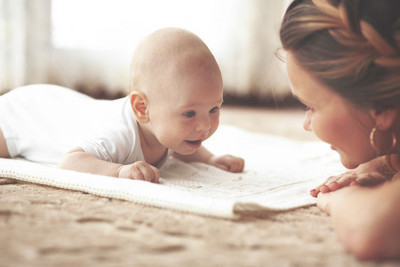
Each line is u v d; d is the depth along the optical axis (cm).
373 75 88
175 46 119
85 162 117
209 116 120
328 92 93
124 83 370
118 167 116
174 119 117
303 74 96
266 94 389
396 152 97
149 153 131
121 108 131
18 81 349
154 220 86
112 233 79
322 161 161
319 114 96
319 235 81
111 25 365
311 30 93
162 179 126
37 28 353
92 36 364
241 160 143
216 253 71
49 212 89
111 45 366
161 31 123
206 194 110
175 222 85
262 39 385
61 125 140
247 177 132
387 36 86
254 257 70
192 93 115
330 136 96
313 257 71
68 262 67
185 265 67
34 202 95
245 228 84
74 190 106
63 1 358
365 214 73
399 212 71
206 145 188
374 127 93
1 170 114
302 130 267
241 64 390
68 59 363
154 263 67
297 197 110
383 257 70
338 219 81
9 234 76
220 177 130
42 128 140
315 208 100
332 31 91
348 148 97
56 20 358
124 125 125
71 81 365
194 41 121
